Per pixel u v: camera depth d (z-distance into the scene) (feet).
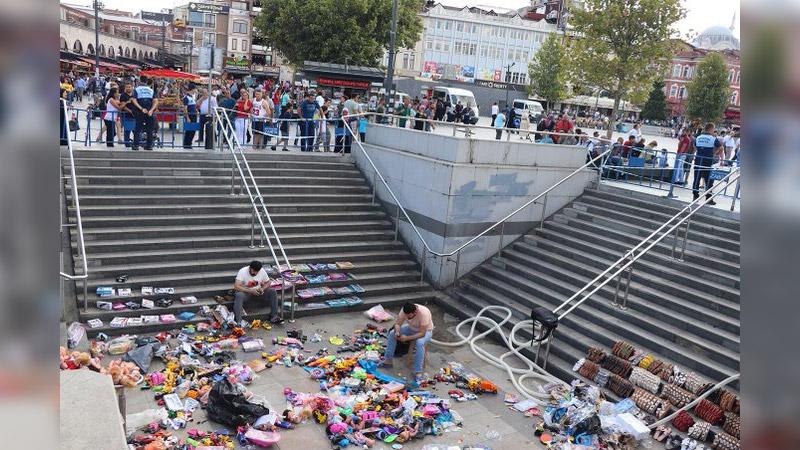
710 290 35.32
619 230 44.14
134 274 36.01
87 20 180.65
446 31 241.35
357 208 48.91
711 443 26.86
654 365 31.32
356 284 41.88
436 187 44.09
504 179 45.29
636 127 62.69
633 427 27.04
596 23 99.76
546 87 200.34
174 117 51.78
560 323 36.99
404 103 68.95
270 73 225.15
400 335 31.73
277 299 36.50
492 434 27.04
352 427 26.11
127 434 23.39
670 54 99.45
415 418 27.12
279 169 49.21
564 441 26.84
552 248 44.32
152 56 256.32
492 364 34.27
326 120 55.52
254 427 25.12
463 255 44.65
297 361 31.81
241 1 240.53
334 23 119.03
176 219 40.65
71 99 70.74
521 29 249.96
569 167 49.29
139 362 29.07
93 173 41.63
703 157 47.37
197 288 36.60
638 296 37.04
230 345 32.42
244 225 42.60
